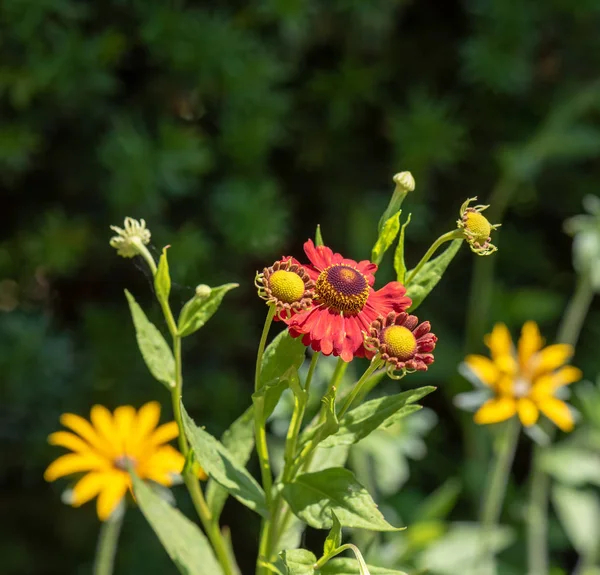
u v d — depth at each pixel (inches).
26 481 55.7
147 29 48.4
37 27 47.4
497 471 44.0
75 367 53.7
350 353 24.7
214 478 25.9
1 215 54.0
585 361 64.3
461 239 26.4
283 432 37.1
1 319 52.2
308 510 25.5
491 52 55.1
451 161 57.9
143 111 52.2
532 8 55.4
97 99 49.8
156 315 50.9
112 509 32.1
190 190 53.5
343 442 25.4
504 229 64.4
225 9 51.3
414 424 44.7
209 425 55.4
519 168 56.9
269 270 24.8
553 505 61.3
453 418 64.6
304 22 50.4
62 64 47.3
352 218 57.3
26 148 49.6
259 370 25.8
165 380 27.0
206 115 54.1
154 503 27.1
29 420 52.9
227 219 52.1
